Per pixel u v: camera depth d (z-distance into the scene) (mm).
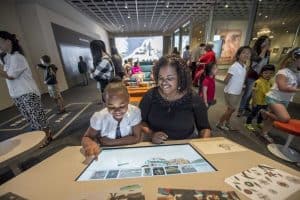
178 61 1040
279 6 4246
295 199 538
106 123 1077
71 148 893
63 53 6430
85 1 6242
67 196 570
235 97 2484
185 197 546
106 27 12492
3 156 924
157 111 1144
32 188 614
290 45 3957
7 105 4379
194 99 1133
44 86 5715
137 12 8016
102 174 677
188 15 8672
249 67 3016
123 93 1025
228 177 640
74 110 3918
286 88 1828
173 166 718
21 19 5164
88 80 8203
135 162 758
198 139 976
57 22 6266
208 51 4246
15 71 1937
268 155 2051
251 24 4414
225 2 5824
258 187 585
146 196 553
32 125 2258
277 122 1913
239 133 2580
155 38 14359
